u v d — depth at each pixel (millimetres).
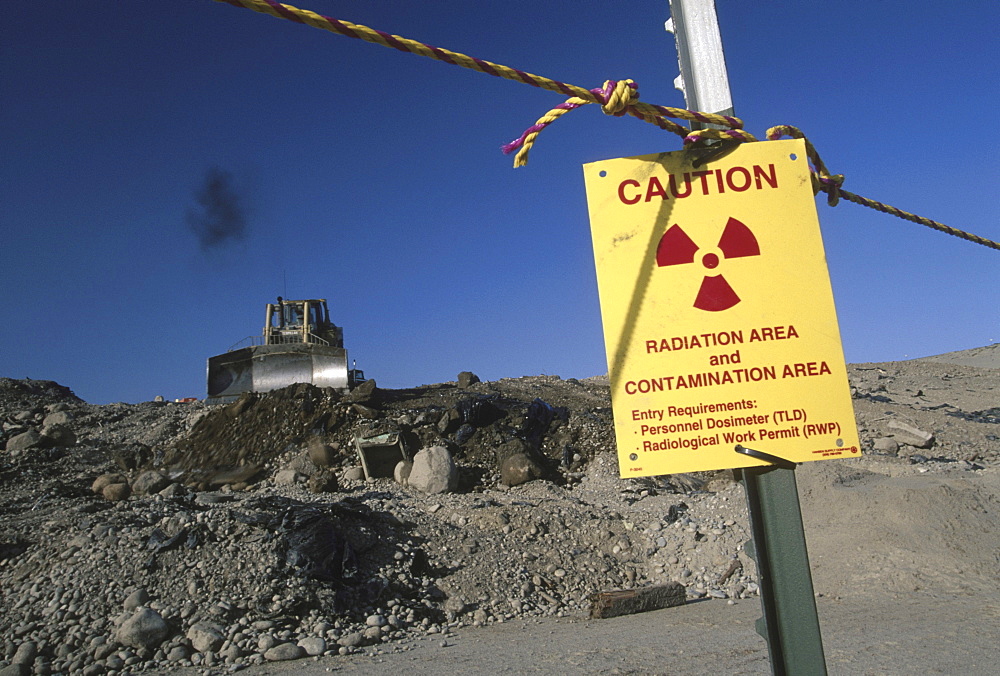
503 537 11625
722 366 1612
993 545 9023
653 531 11977
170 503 11602
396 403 18984
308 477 15023
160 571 9117
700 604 9258
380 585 9555
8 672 7250
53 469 15203
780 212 1659
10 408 18094
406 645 8008
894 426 17500
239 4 1223
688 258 1643
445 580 10203
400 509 12289
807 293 1632
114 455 16219
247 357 20547
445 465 14359
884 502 10195
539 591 10336
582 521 12297
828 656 5879
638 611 9062
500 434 16703
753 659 6160
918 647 5980
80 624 8062
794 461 1555
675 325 1626
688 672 5918
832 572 9250
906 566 8867
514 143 1626
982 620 6805
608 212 1669
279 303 23219
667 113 1619
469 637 8305
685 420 1599
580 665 6434
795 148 1687
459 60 1415
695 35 1821
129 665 7484
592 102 1555
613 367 1623
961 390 23375
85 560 9297
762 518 1558
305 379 20359
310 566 9273
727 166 1674
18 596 8664
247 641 7844
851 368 28016
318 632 8117
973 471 14172
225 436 16750
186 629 8070
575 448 16828
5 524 10594
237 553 9531
